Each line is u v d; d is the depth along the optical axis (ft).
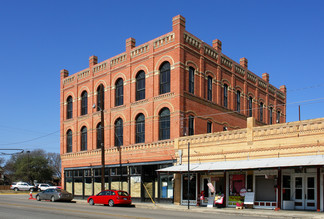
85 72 135.33
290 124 75.46
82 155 131.64
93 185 126.11
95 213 68.18
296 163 67.46
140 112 110.11
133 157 110.32
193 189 93.86
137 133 111.65
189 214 68.18
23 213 69.00
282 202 75.20
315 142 71.00
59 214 66.54
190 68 105.29
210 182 89.81
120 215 63.77
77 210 75.41
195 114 104.32
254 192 80.38
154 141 103.96
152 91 106.52
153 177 104.88
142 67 111.34
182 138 97.04
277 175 75.97
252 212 69.62
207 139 91.66
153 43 108.37
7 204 95.25
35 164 278.87
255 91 139.85
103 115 113.50
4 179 344.08
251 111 135.74
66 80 145.07
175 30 102.27
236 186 84.89
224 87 121.19
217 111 114.52
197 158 92.99
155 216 62.18
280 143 76.74
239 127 125.70
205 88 110.11
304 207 74.13
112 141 119.24
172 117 99.91
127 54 117.19
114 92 121.29
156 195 103.65
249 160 81.35
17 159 319.47
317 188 69.51
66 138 142.20
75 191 134.41
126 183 112.68
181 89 99.55
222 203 82.79
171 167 94.58
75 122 137.28
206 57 111.75
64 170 140.36
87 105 133.39
